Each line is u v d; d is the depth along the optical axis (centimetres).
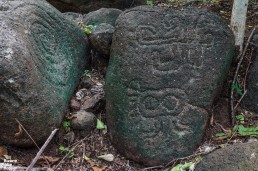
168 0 459
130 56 288
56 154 278
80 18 377
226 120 303
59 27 313
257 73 316
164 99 284
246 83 317
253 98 310
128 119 280
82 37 336
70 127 292
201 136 283
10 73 248
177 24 297
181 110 283
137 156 275
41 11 301
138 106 282
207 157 252
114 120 284
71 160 276
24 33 272
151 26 295
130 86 285
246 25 378
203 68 290
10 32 259
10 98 252
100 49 332
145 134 276
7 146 271
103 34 328
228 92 317
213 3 428
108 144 288
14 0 293
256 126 295
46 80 278
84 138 289
